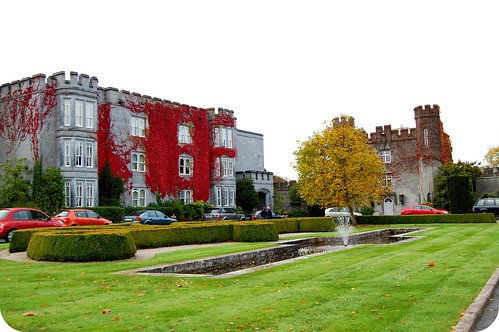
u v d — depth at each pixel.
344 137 38.56
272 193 56.09
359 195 38.06
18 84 36.78
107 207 35.16
